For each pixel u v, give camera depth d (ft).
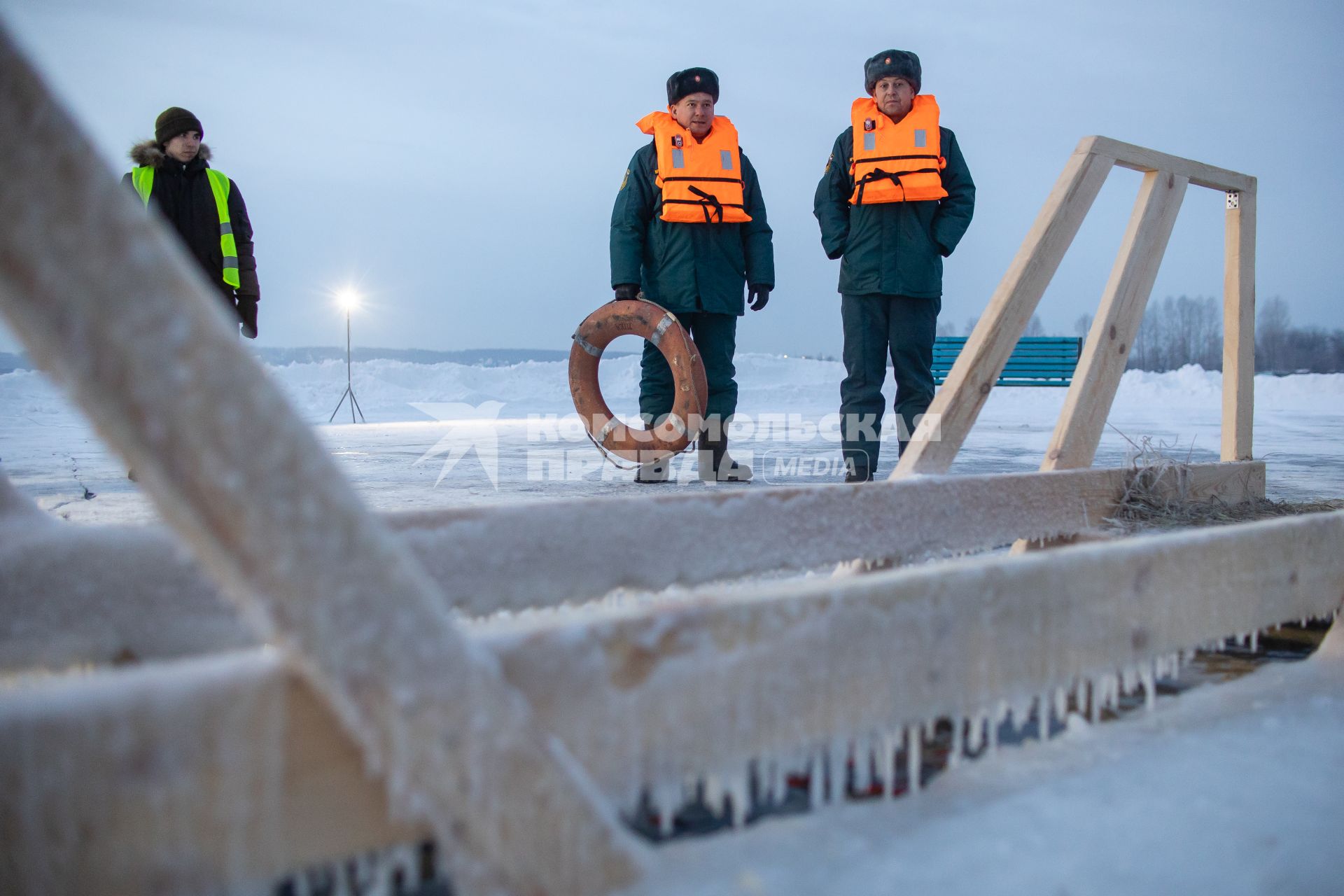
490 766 1.98
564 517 4.36
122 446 1.80
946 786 3.07
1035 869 2.51
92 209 1.71
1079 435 8.23
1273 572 4.27
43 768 1.73
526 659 2.22
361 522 1.89
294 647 1.83
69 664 3.44
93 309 1.71
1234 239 10.89
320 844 2.01
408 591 1.92
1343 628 4.70
